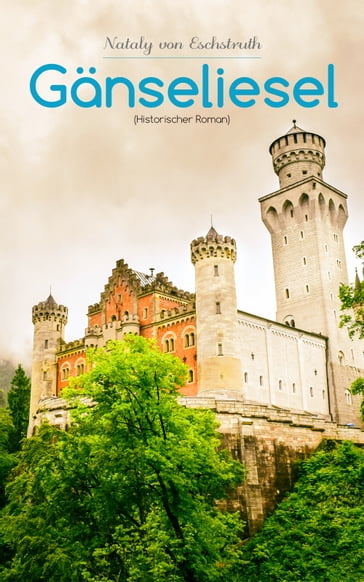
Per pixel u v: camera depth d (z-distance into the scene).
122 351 26.56
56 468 27.56
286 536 39.12
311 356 75.06
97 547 26.27
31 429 63.41
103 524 26.73
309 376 73.38
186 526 26.30
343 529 37.72
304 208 85.25
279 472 48.56
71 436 27.59
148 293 71.44
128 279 74.62
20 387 81.88
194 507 26.11
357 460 46.59
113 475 25.97
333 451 49.81
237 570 35.50
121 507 25.92
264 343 67.88
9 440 71.88
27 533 27.44
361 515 39.06
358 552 35.16
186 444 26.62
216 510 32.00
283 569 35.66
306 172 88.25
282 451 49.69
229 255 64.06
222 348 60.12
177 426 26.33
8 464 48.72
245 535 43.31
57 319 84.38
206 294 62.31
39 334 83.44
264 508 46.06
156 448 24.50
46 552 26.11
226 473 33.25
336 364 77.44
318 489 44.34
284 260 85.75
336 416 74.62
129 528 25.95
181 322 65.88
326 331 78.56
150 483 26.19
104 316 76.69
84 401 52.00
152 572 24.20
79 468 26.75
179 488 25.59
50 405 55.50
